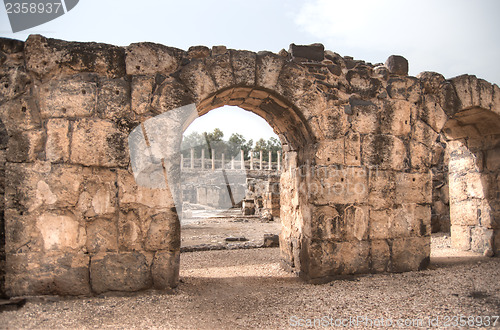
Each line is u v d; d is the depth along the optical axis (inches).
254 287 204.4
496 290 174.4
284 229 260.8
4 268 171.2
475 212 290.7
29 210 171.2
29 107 176.2
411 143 230.4
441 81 241.6
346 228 214.4
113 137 182.1
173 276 184.1
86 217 175.9
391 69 232.1
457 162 307.9
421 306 158.9
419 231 227.8
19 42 180.7
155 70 191.5
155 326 141.8
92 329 138.0
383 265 219.1
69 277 171.9
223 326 143.9
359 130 221.3
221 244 365.1
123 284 177.5
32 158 173.5
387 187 222.8
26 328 138.1
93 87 181.8
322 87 218.1
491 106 252.2
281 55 224.7
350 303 167.0
